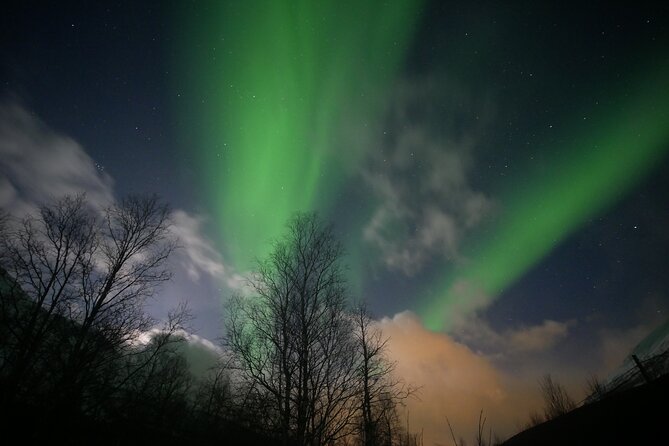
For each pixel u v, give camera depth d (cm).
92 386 1353
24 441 1144
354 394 1334
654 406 853
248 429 1273
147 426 1554
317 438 1222
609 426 948
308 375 1284
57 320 1384
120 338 1419
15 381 1192
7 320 1284
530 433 1454
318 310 1449
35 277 1391
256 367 1294
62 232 1520
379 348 1547
